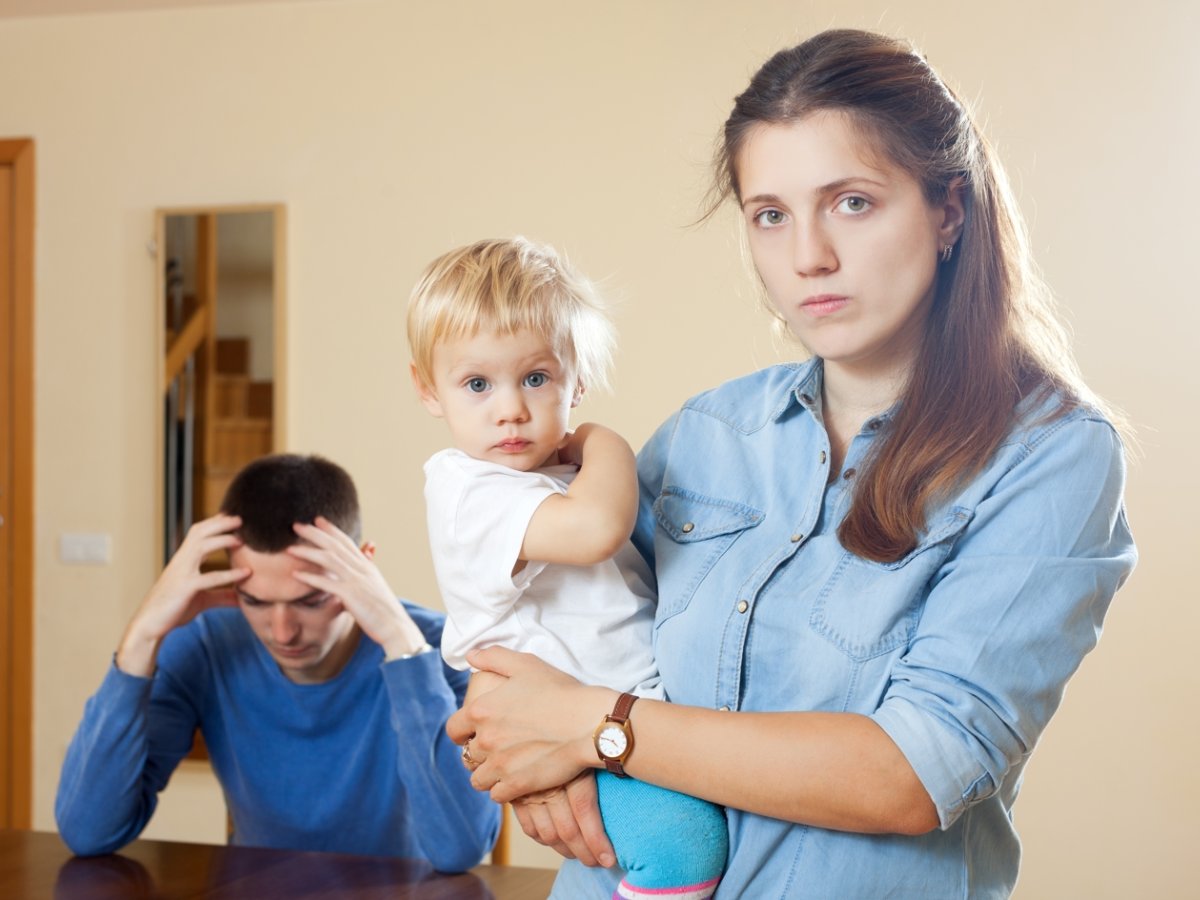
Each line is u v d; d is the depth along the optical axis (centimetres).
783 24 366
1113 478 97
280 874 170
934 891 98
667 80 374
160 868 174
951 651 93
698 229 370
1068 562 94
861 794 92
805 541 106
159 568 401
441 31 390
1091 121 348
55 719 409
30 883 167
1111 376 346
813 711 99
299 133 398
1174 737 341
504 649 110
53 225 413
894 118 96
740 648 105
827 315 99
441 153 389
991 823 103
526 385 118
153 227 406
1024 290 107
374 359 392
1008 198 107
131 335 407
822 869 99
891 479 101
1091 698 346
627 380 374
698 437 120
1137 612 344
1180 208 343
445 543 115
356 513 201
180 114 406
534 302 117
